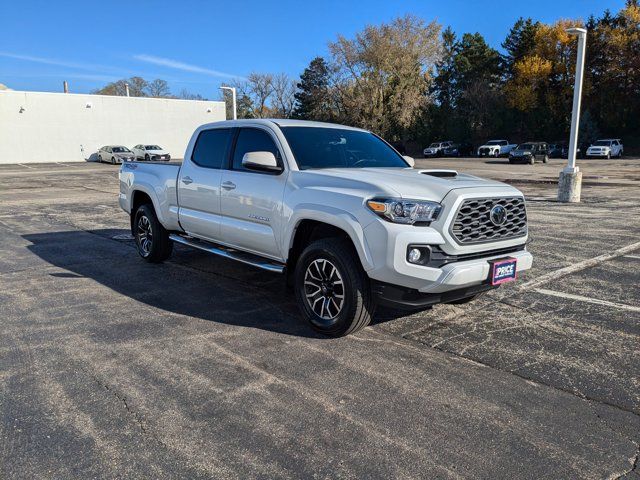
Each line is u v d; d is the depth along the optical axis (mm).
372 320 4820
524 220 4488
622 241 8648
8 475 2535
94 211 12797
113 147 39844
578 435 2938
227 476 2547
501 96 60500
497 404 3271
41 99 40375
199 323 4691
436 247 3881
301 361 3881
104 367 3744
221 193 5402
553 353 4074
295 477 2543
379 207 3844
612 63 51281
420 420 3072
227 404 3232
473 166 34344
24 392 3363
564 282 6152
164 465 2629
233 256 5367
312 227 4605
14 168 33844
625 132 52812
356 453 2742
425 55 52438
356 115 53844
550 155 46250
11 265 6922
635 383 3570
